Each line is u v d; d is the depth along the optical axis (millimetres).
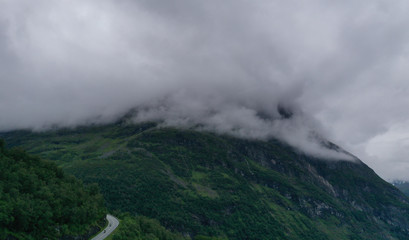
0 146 184875
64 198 163375
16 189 139250
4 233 118125
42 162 195125
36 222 135625
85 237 162125
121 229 187875
